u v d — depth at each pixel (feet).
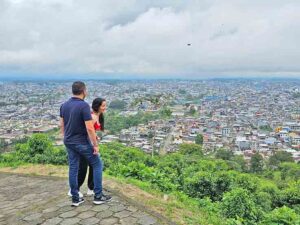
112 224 15.92
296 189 44.73
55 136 119.34
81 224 15.94
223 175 34.17
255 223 23.04
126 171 28.58
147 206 19.04
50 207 18.08
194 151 126.62
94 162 18.04
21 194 22.15
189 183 32.63
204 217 19.76
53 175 27.81
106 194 19.84
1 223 16.72
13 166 32.09
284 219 22.53
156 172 28.84
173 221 17.26
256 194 38.99
